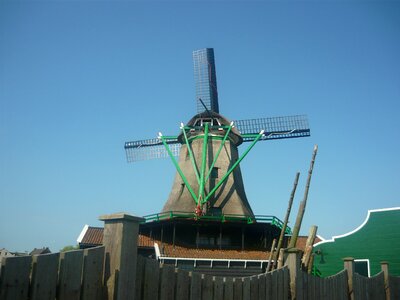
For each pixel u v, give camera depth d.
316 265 24.36
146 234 28.62
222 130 31.98
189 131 32.16
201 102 31.23
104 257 4.73
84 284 4.40
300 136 32.44
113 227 4.85
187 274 5.91
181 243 27.47
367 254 23.67
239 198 30.23
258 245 28.30
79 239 26.28
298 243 28.91
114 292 4.57
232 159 31.70
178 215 26.80
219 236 28.11
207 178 28.55
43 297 3.93
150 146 34.56
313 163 15.03
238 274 24.70
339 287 9.86
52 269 4.06
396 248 23.12
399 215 23.52
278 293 7.75
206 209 28.17
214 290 6.35
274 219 26.67
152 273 5.30
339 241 24.52
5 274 3.62
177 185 31.39
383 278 12.35
